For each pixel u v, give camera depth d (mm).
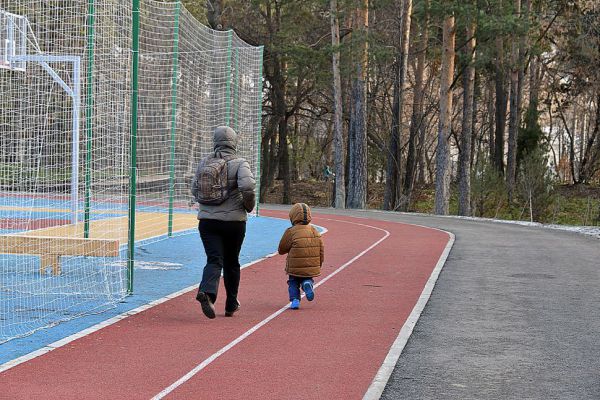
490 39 52500
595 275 18453
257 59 33125
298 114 85438
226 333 11305
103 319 12164
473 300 14578
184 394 8180
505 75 70938
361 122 60844
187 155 30266
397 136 65938
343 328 11781
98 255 15773
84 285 15398
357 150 61062
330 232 31312
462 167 56906
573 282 17219
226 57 28812
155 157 30266
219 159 12359
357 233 31000
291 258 13430
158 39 29453
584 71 74312
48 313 12531
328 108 83812
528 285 16672
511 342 10953
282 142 80500
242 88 32219
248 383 8641
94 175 22422
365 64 60031
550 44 77625
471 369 9406
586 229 35219
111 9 18234
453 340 11031
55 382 8570
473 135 83000
